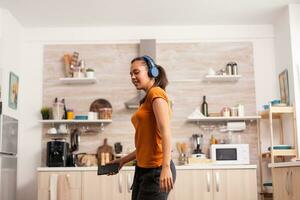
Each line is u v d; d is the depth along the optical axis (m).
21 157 5.42
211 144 5.29
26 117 5.50
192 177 4.75
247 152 5.06
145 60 2.23
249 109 5.48
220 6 5.02
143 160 2.08
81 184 4.79
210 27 5.62
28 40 5.62
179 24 5.60
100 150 5.39
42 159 5.42
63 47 5.63
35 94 5.55
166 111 2.03
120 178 4.79
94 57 5.60
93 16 5.30
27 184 5.36
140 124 2.10
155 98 2.05
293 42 4.97
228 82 5.55
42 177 4.79
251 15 5.32
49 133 5.33
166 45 5.61
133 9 5.09
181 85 5.54
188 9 5.10
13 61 5.24
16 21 5.36
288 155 4.85
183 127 5.45
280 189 3.59
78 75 5.41
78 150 5.41
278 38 5.44
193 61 5.58
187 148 5.38
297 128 4.84
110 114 5.38
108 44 5.63
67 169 4.81
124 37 5.63
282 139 5.32
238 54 5.58
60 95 5.54
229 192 4.72
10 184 4.96
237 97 5.51
